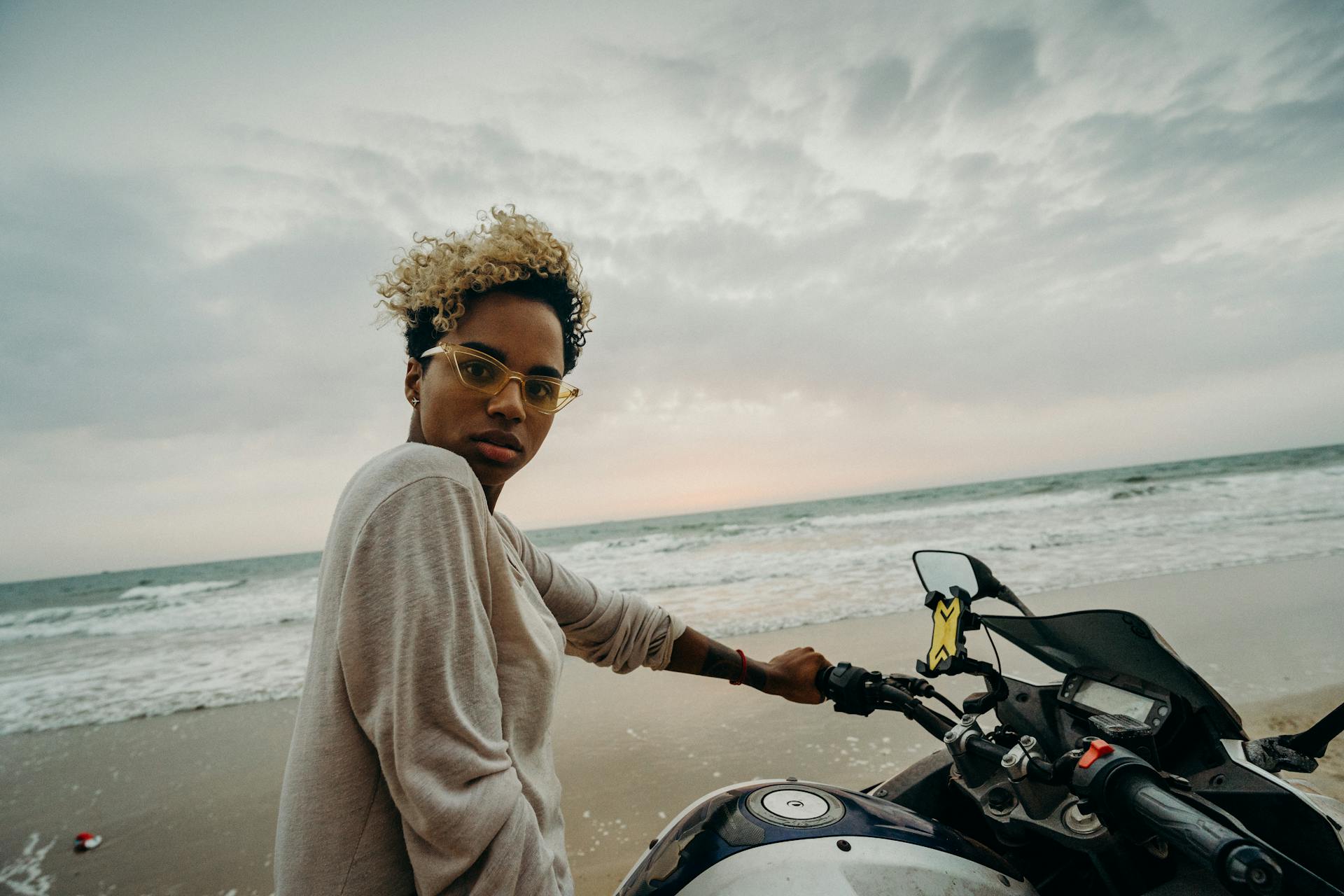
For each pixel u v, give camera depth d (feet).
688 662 5.21
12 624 54.54
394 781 2.28
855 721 14.02
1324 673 14.88
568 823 10.73
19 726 19.39
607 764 12.77
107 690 23.25
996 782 4.40
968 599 4.76
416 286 3.35
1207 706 3.91
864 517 75.87
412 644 2.29
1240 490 66.13
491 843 2.35
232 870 10.61
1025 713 4.55
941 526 58.23
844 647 19.42
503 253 3.19
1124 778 2.91
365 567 2.37
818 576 34.60
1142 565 28.86
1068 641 4.49
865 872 3.30
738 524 83.76
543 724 3.07
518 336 3.20
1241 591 22.86
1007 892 3.49
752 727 14.10
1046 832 3.90
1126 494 75.36
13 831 12.34
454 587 2.47
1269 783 3.54
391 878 2.43
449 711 2.34
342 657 2.35
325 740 2.41
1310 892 2.60
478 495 2.80
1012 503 79.36
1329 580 23.38
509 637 2.92
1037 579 27.32
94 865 10.96
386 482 2.51
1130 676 4.23
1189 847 2.58
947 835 3.77
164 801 13.32
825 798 3.86
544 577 4.56
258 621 42.39
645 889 3.57
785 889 3.19
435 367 3.24
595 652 4.94
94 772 15.16
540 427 3.36
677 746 13.43
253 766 14.83
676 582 37.29
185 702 20.65
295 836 2.38
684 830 3.84
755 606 27.20
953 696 14.69
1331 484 61.26
